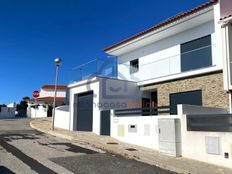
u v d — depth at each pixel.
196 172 7.94
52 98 40.75
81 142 13.34
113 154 10.66
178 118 10.50
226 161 8.75
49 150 10.83
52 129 18.02
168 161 9.32
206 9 14.56
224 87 12.45
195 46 16.41
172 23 16.28
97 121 16.73
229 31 12.61
